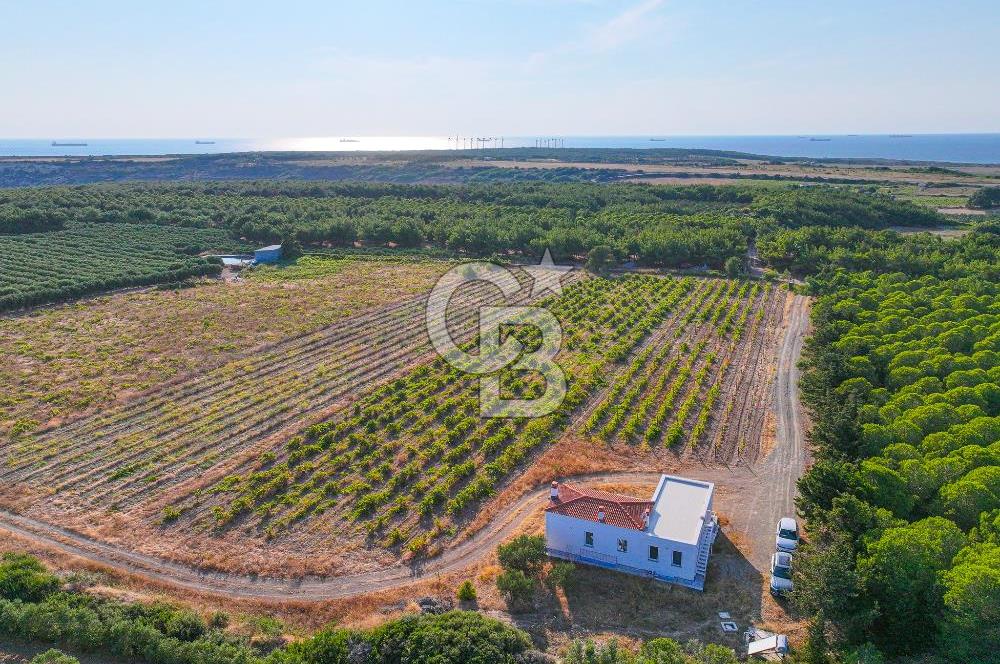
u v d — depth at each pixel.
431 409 68.44
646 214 166.62
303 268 133.25
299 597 41.81
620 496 46.75
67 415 65.81
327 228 152.75
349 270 132.25
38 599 39.28
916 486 46.47
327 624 39.41
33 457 57.84
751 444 61.66
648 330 93.75
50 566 43.25
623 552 43.91
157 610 38.47
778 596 42.00
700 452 60.12
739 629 39.38
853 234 133.12
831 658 36.00
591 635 38.75
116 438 61.66
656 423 64.25
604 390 73.81
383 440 62.03
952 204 198.12
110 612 38.06
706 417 65.94
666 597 41.91
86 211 164.12
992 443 50.53
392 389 73.00
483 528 49.19
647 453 60.00
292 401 70.50
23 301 100.38
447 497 53.00
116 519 49.06
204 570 44.16
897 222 168.62
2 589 39.19
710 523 46.25
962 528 43.72
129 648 35.47
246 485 53.91
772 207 165.75
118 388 72.50
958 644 34.78
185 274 121.38
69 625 36.47
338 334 92.69
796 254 127.94
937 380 62.59
